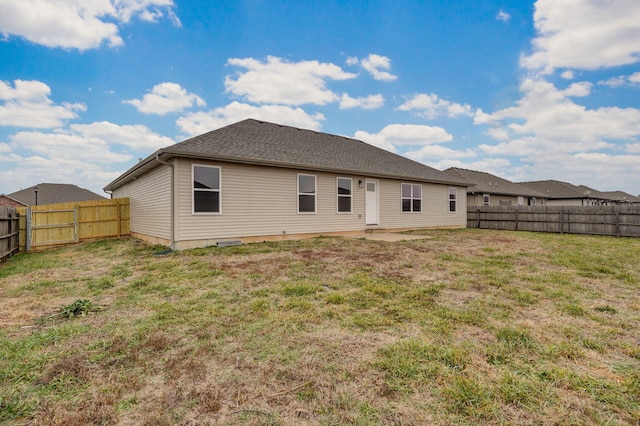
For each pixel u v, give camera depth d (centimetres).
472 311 368
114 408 200
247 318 352
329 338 299
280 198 1051
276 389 219
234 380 230
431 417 187
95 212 1223
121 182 1424
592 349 275
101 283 517
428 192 1575
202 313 370
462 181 1727
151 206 1061
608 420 184
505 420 184
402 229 1451
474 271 575
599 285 484
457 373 234
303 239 1059
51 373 242
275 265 626
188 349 280
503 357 259
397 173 1390
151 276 555
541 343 285
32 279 574
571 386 218
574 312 365
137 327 332
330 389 218
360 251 789
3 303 427
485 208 1734
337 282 500
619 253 780
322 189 1169
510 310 373
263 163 973
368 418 187
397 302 402
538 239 1108
